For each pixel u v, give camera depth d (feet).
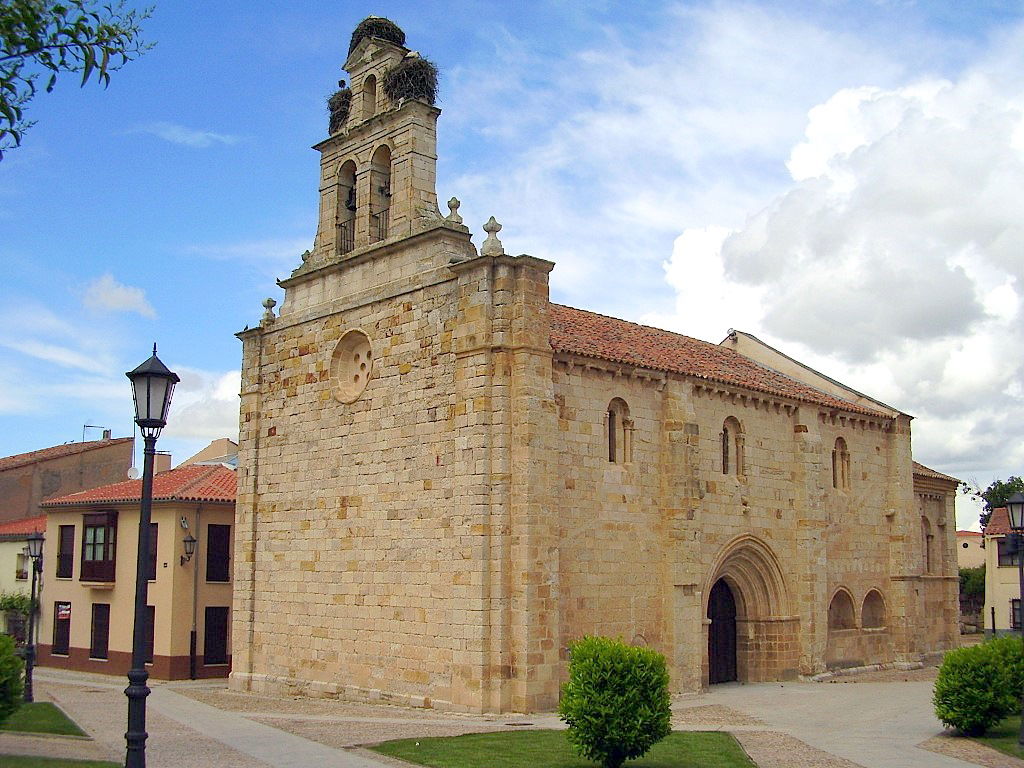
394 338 103.91
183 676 141.18
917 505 154.20
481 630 89.10
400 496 100.32
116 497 153.58
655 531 105.91
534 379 92.38
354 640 103.76
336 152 117.39
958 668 77.56
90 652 155.33
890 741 74.49
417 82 108.47
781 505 123.95
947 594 160.76
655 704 63.10
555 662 90.02
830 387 148.56
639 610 102.63
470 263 95.14
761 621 120.98
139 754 48.67
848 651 132.57
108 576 152.66
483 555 90.07
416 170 106.32
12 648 71.20
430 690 94.02
